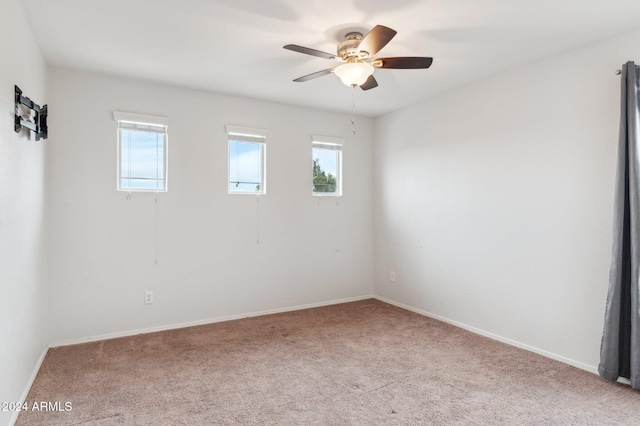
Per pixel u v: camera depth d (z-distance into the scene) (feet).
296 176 15.06
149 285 12.25
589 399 7.93
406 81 12.08
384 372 9.26
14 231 7.01
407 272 15.15
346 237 16.35
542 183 10.35
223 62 10.53
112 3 7.52
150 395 8.06
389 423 7.07
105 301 11.59
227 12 7.87
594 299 9.26
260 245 14.28
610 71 8.97
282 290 14.79
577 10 7.76
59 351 10.47
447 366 9.61
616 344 8.42
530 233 10.66
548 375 9.08
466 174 12.57
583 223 9.46
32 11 7.81
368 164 16.90
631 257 8.15
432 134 13.91
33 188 8.68
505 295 11.34
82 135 11.23
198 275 13.06
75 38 9.05
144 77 11.70
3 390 6.36
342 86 12.62
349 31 8.69
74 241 11.15
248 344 11.15
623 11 7.80
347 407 7.64
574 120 9.64
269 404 7.73
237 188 13.89
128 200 11.89
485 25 8.40
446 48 9.61
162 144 12.52
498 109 11.49
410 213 14.97
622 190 8.32
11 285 6.84
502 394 8.16
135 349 10.68
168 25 8.43
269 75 11.57
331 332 12.27
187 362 9.80
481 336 11.90
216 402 7.80
